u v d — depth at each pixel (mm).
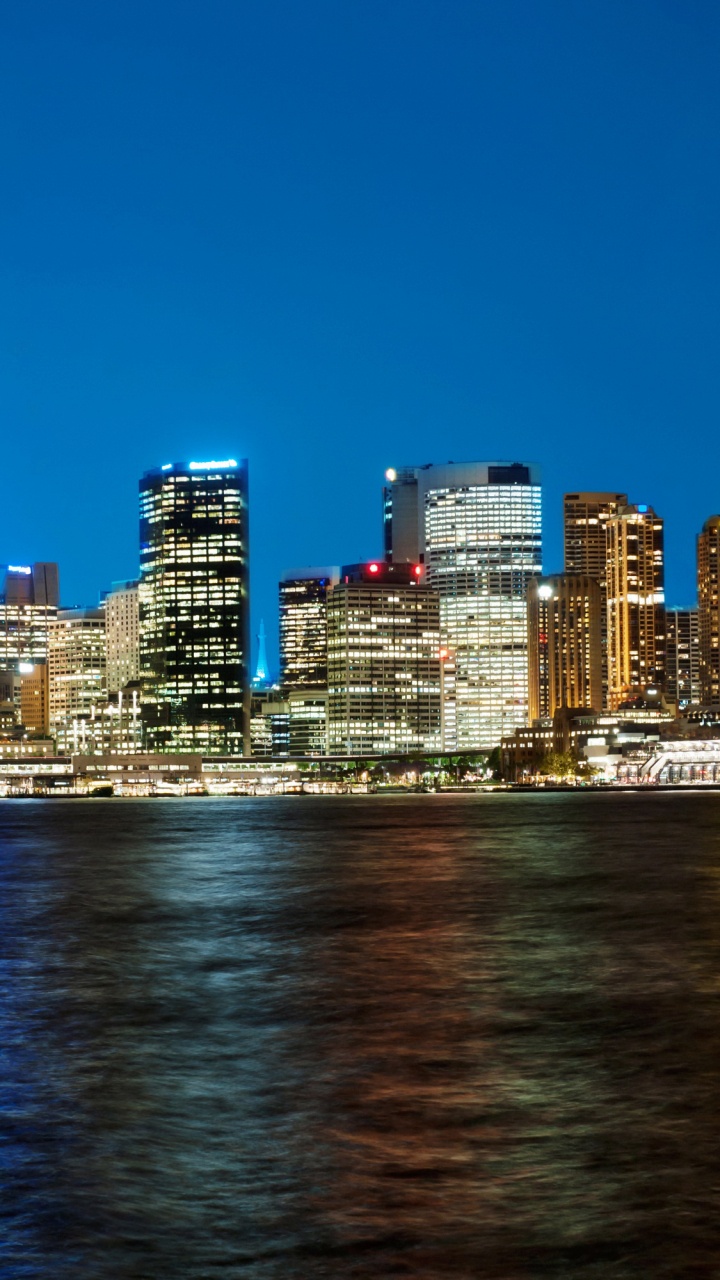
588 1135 38688
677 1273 28375
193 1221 31656
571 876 139375
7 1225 31547
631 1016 59062
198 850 199375
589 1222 31281
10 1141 38781
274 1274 28562
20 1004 64500
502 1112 41719
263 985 69750
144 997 66312
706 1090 44469
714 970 72875
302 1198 33250
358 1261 29172
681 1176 34594
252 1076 47719
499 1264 28922
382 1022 58594
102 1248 30031
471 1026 57312
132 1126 40438
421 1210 32281
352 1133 39344
